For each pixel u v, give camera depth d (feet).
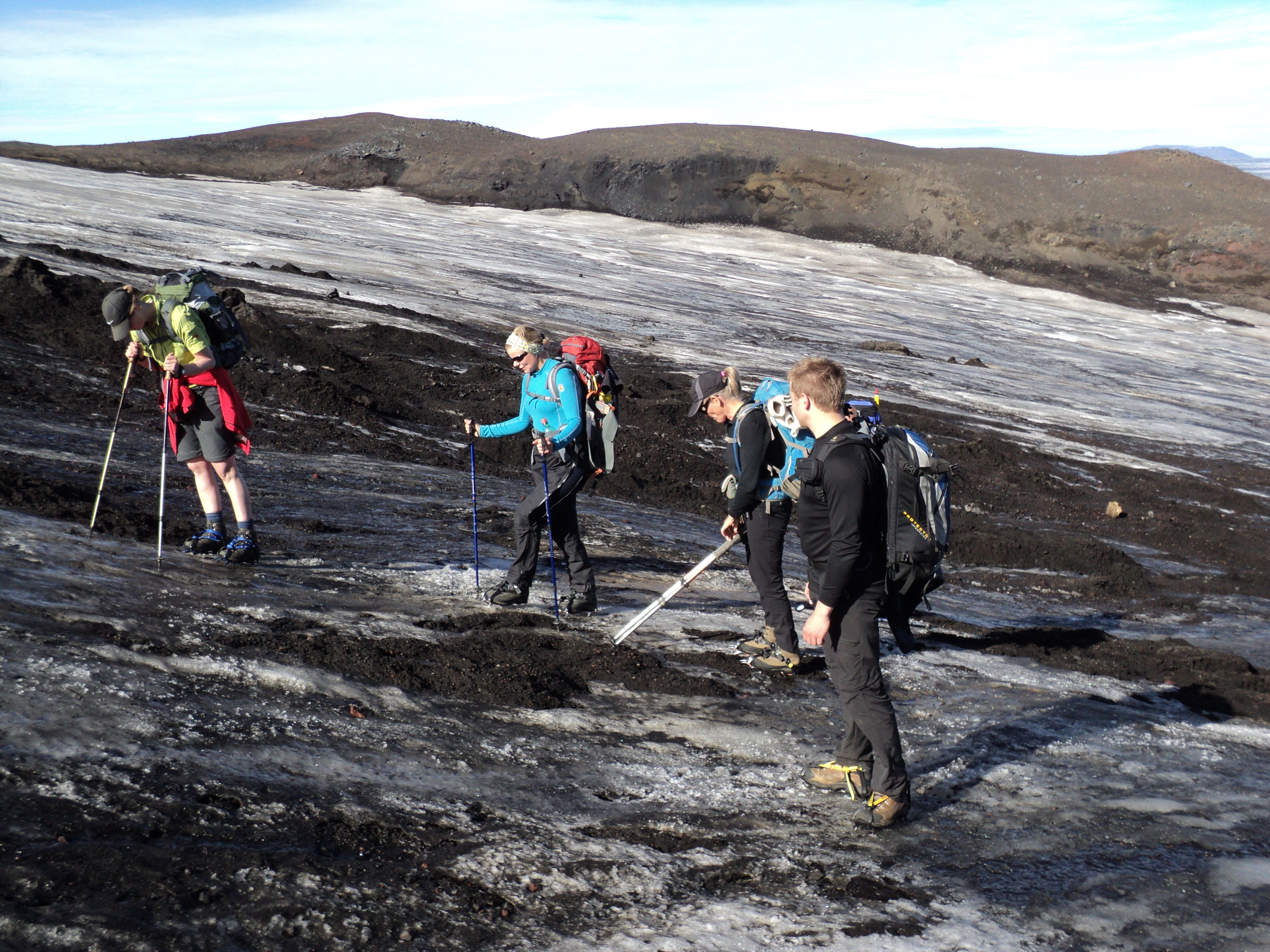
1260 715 21.35
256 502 26.68
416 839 9.92
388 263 130.82
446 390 53.11
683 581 18.12
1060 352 148.77
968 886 10.58
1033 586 38.04
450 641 17.01
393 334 65.10
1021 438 75.66
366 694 13.53
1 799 8.63
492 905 8.96
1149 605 37.60
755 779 13.23
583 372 19.77
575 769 12.69
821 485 11.43
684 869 10.27
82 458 26.94
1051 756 15.43
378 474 34.65
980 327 164.55
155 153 285.84
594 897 9.39
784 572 31.27
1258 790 15.07
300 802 10.07
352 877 8.87
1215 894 10.87
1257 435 101.30
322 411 43.19
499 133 314.96
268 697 12.66
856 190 258.78
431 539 25.94
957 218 246.88
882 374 100.68
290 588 18.42
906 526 11.80
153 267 83.35
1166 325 195.42
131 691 11.52
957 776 13.93
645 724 14.90
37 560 15.58
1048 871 11.12
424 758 12.00
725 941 8.88
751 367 92.43
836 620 11.91
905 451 11.87
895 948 9.04
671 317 122.52
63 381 36.32
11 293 43.01
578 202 265.13
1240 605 39.45
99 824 8.66
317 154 292.20
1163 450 84.12
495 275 138.10
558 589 22.70
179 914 7.73
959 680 19.92
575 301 122.31
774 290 174.91
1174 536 52.21
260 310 60.64
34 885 7.59
